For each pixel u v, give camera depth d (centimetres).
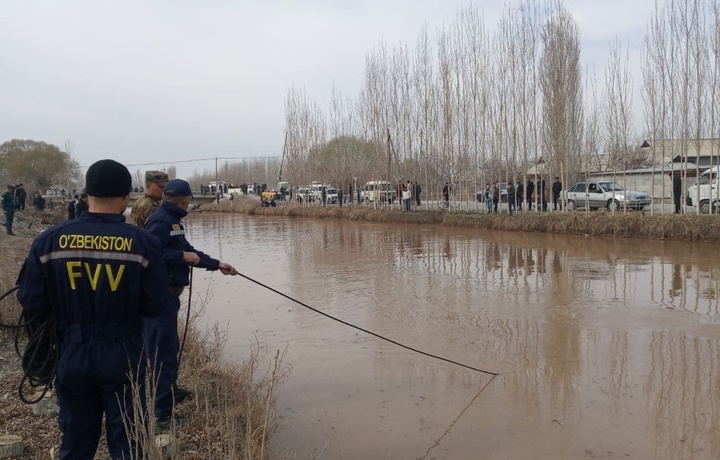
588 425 489
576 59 2512
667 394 550
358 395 569
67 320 290
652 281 1112
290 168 4456
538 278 1188
